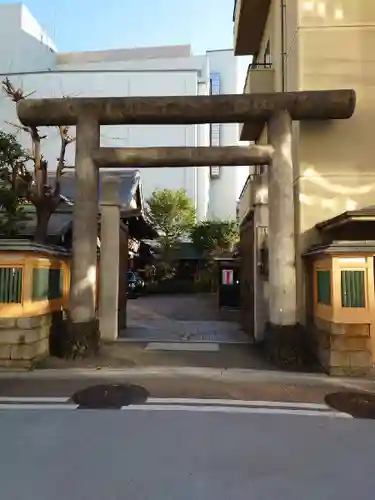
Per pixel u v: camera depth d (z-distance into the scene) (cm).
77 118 842
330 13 918
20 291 725
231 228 2802
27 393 593
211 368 731
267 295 969
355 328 695
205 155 832
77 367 732
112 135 3195
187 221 2814
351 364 694
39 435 434
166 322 1313
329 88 907
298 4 924
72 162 2841
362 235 854
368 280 701
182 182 3238
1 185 1147
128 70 3172
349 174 893
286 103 818
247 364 761
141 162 838
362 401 566
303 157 899
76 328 799
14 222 1216
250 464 369
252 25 1352
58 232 1279
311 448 406
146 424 469
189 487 328
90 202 833
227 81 3834
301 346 766
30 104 841
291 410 526
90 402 552
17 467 360
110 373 697
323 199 891
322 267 758
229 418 493
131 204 1675
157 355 824
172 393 594
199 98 833
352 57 910
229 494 318
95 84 3139
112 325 978
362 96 905
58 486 328
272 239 815
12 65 3234
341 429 461
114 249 997
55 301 852
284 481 339
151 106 834
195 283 2681
